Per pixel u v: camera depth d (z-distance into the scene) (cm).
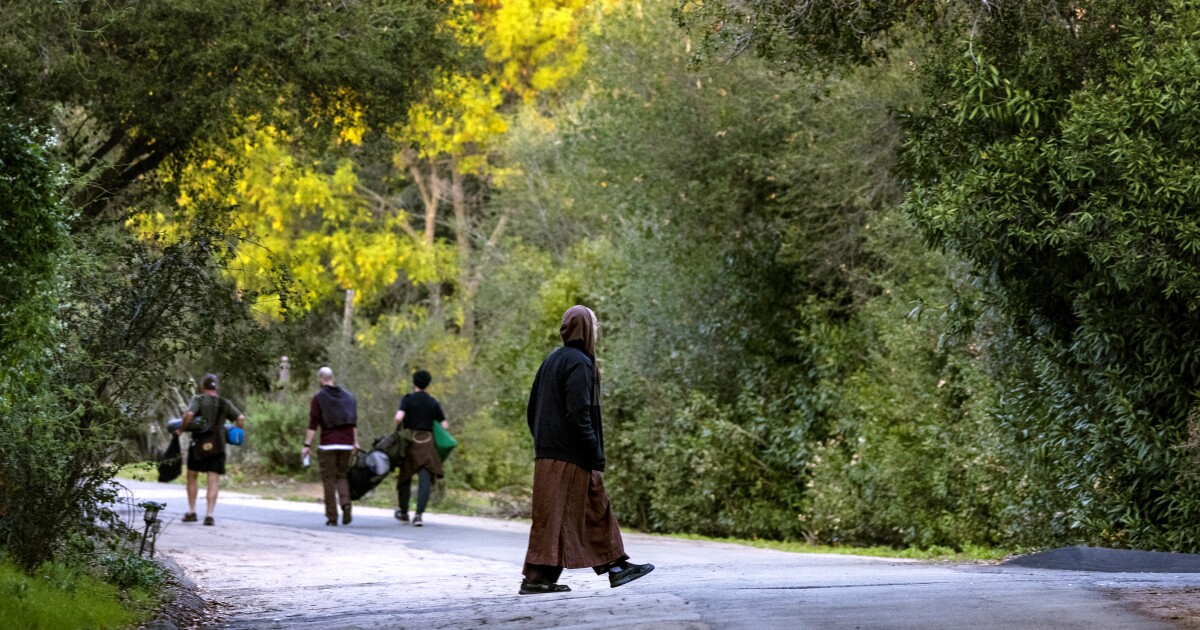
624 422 5328
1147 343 2931
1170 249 2764
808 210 4616
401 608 1944
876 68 4112
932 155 3166
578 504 2000
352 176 7400
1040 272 3105
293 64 3531
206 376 4088
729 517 4806
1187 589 1797
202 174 3941
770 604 1702
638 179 4831
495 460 6350
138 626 1744
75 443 2000
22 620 1541
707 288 4972
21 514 1942
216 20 3334
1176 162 2756
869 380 4422
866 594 1819
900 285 4297
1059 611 1557
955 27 3120
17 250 1612
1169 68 2731
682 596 1836
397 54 3731
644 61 4744
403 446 4347
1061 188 2838
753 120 4609
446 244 8975
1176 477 2955
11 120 1678
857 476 4209
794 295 4944
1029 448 3381
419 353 6450
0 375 1664
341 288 8375
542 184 7888
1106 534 3075
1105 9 3011
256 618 1956
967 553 3684
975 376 3747
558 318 6138
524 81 8275
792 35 3084
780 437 4744
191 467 4072
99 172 3222
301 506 5250
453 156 8562
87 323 2156
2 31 2969
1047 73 3008
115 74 3253
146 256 2233
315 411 4297
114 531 2203
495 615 1708
